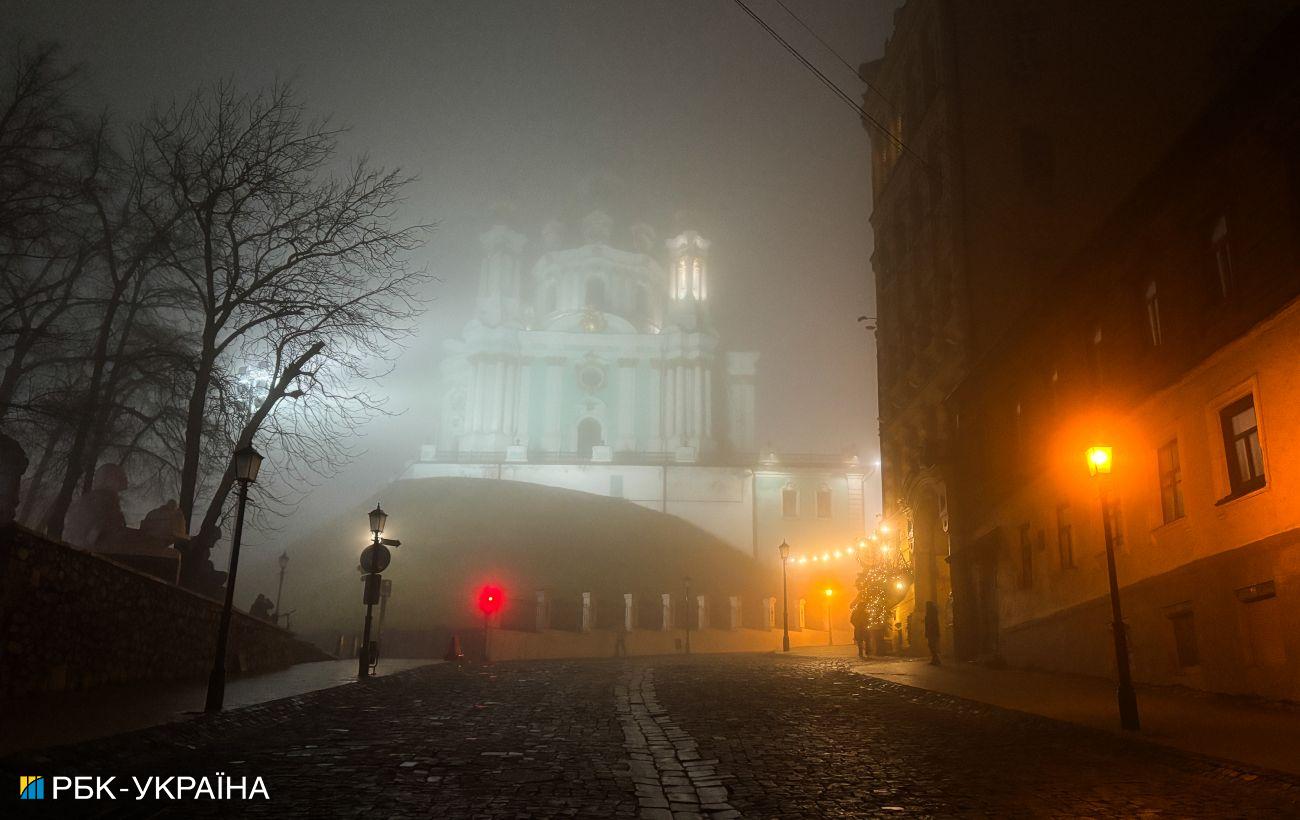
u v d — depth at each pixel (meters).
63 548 13.13
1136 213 18.89
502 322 100.00
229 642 19.69
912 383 35.56
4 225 21.55
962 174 31.44
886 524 38.19
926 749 11.02
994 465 27.17
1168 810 7.74
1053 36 31.27
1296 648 13.81
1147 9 29.91
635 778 8.85
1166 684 17.50
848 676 22.39
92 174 23.41
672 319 104.88
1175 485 17.66
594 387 98.12
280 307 24.17
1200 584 16.39
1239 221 15.55
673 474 88.75
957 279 30.72
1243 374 15.24
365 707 14.60
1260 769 9.02
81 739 9.02
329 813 7.11
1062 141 30.50
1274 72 14.52
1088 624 20.77
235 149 23.72
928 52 35.22
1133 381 19.05
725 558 80.31
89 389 22.81
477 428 93.69
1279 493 14.24
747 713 14.52
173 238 24.56
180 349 25.62
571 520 77.19
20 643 12.15
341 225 24.94
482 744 10.82
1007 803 7.98
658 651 57.75
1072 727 12.26
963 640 28.41
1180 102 28.81
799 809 7.65
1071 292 21.97
